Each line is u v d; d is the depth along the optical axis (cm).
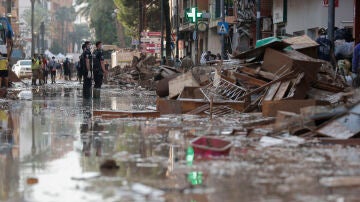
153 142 1980
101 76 4978
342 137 1964
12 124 2630
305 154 1694
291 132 2077
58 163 1568
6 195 1202
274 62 2997
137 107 3688
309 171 1433
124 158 1642
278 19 7056
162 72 5538
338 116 2034
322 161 1574
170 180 1333
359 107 2008
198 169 1462
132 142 1983
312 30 5984
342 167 1486
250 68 3120
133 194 1199
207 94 3112
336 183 1280
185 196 1180
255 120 2422
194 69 3828
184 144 1922
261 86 2952
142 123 2634
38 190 1243
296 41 3356
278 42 3020
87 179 1350
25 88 6981
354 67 3303
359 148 1817
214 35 10662
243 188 1247
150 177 1370
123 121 2738
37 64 8362
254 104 2989
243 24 7738
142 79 7444
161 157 1656
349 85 3203
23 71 11200
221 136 2106
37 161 1605
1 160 1625
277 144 1888
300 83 2816
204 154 1688
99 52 4972
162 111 3125
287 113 2103
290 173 1409
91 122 2703
